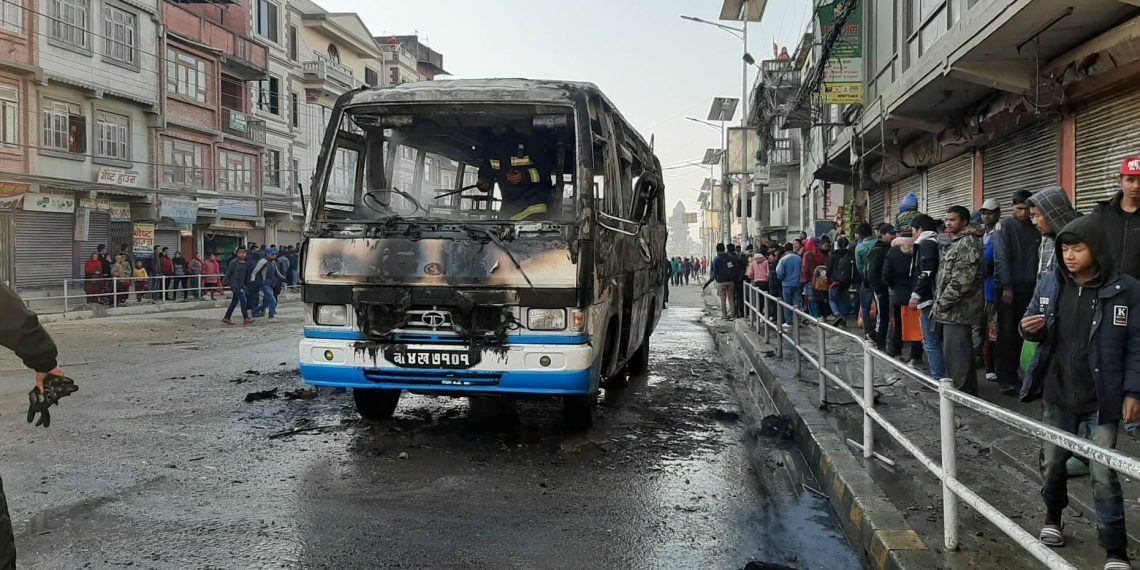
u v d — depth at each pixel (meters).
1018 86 9.56
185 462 5.70
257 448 6.11
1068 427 3.58
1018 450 5.39
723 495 5.19
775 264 17.31
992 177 12.19
